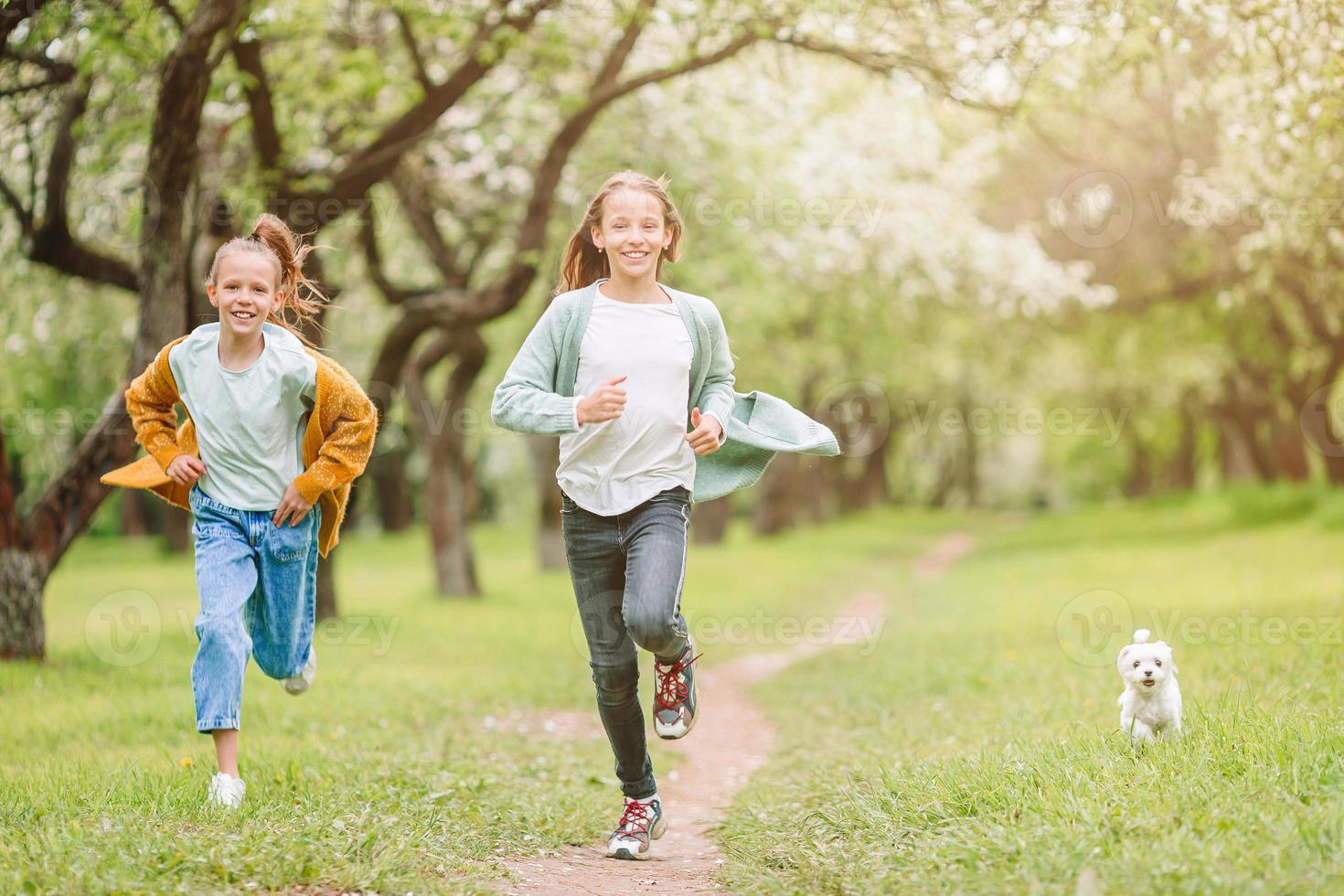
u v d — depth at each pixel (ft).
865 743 22.63
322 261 37.17
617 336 13.80
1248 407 108.47
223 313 14.69
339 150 41.42
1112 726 18.62
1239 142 31.45
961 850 11.79
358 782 16.71
